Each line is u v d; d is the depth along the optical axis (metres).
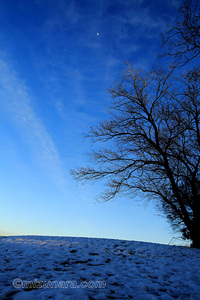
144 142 13.51
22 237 11.52
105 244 10.01
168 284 5.47
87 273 5.76
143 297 4.46
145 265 7.16
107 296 4.37
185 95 12.40
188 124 12.45
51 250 8.16
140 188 13.70
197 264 7.74
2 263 5.98
